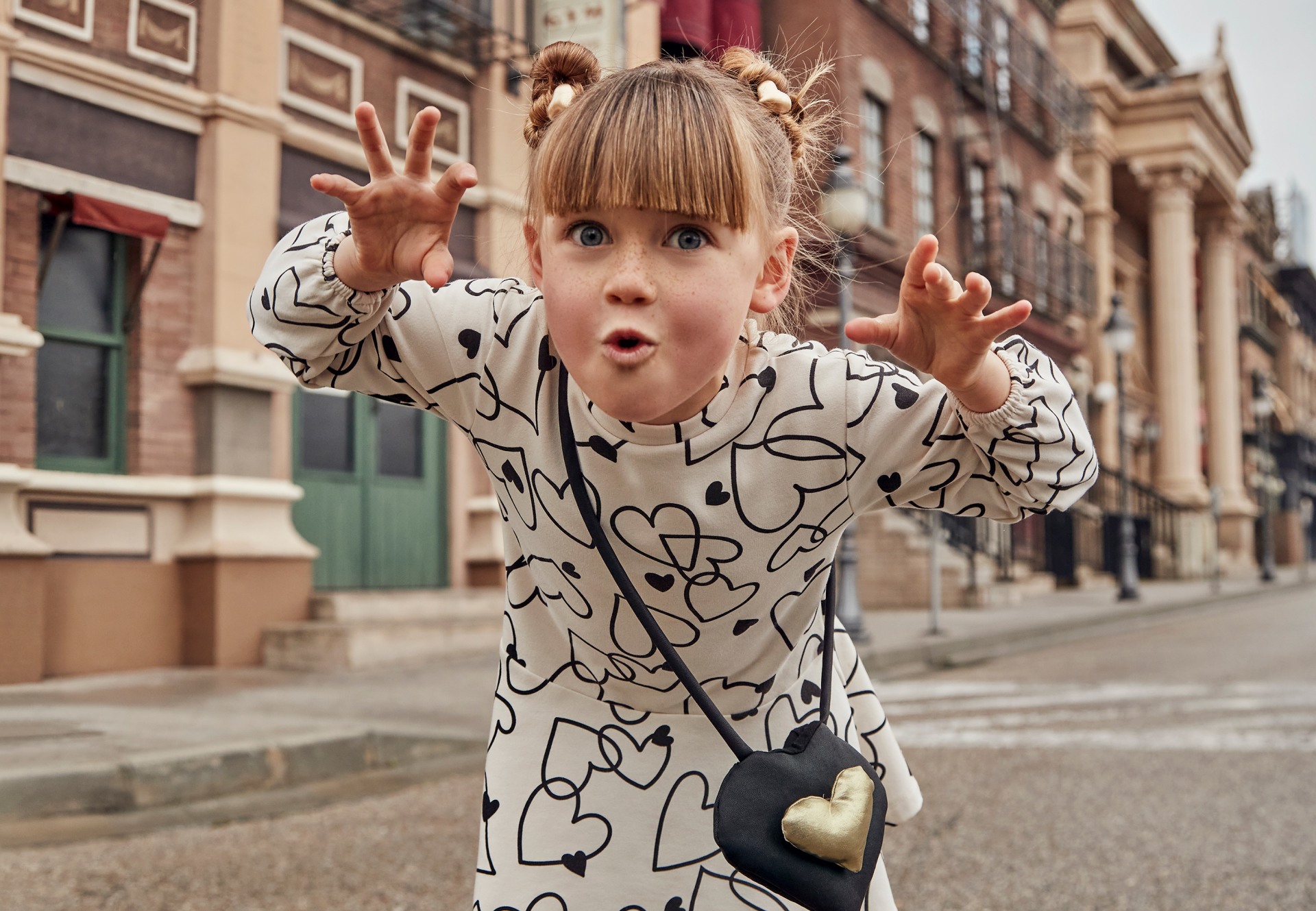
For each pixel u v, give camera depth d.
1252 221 41.66
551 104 1.23
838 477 1.28
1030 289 20.67
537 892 1.38
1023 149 21.39
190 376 7.47
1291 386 47.19
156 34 6.91
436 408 1.37
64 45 6.27
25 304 6.27
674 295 1.05
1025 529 19.81
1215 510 20.89
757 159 1.12
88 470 7.07
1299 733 6.14
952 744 5.97
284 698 6.28
